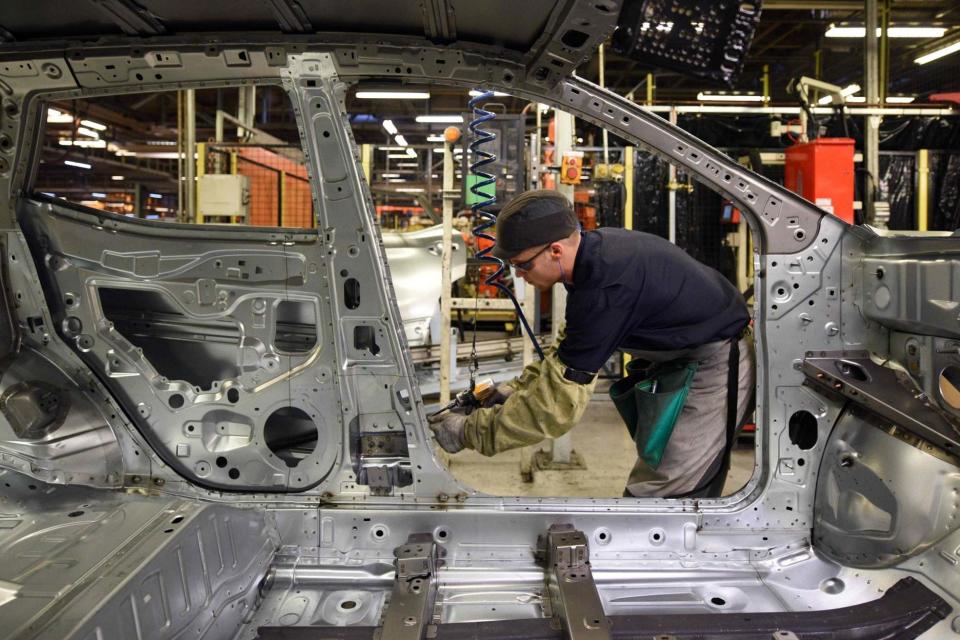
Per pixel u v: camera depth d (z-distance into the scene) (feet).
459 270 15.58
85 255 5.75
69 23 5.14
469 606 5.21
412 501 5.80
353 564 5.70
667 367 6.50
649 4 4.54
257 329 5.74
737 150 17.20
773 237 5.72
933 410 5.23
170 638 4.32
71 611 3.84
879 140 17.69
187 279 5.74
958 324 4.79
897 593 4.92
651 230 17.69
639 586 5.50
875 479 5.43
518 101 29.40
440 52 5.37
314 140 5.43
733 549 5.82
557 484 12.83
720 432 6.46
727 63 4.70
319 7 4.85
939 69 29.40
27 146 5.66
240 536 5.39
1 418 5.43
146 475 5.94
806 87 15.71
